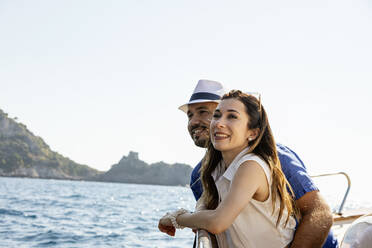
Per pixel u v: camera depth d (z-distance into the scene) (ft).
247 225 5.31
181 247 27.37
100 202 92.48
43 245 27.94
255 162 5.08
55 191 155.74
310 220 5.24
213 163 6.32
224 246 5.96
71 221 44.78
